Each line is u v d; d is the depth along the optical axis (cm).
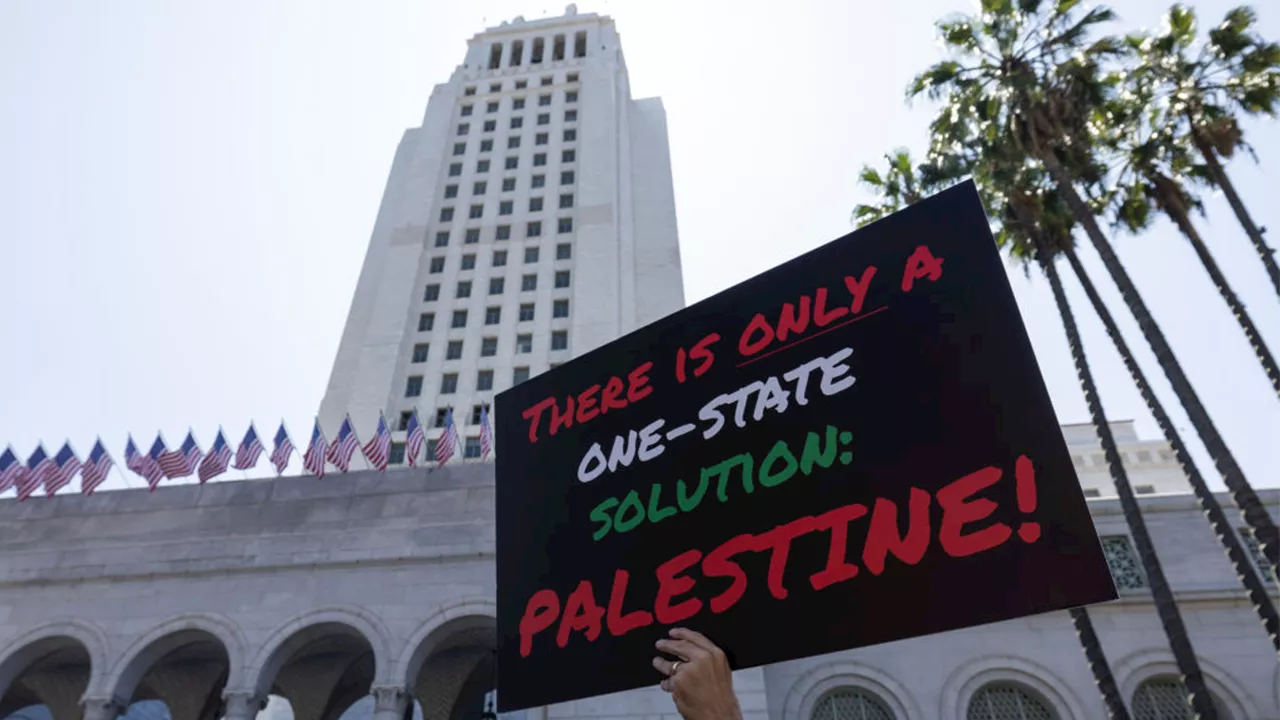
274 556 2195
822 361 381
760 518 358
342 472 2392
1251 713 1927
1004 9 2323
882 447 343
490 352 5109
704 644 314
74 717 2500
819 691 2072
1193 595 2108
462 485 2298
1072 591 271
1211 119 2303
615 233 5753
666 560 376
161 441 2548
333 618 2064
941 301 362
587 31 7781
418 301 5475
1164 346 1911
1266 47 2219
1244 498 1681
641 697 1936
